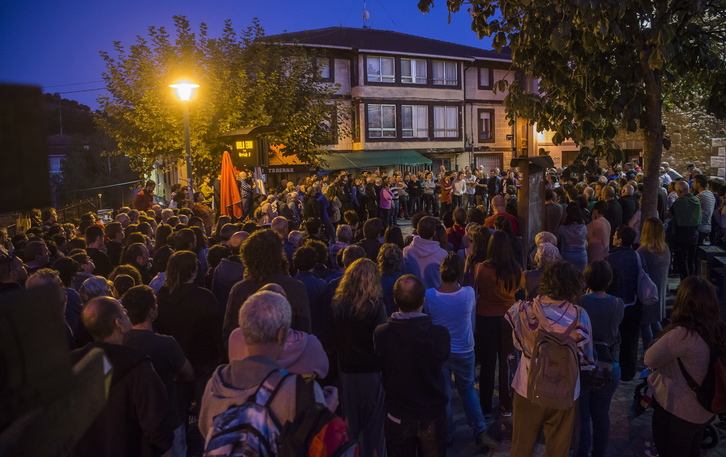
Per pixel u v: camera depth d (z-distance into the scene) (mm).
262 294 2170
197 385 3998
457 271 4242
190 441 4508
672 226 8781
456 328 4238
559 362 3217
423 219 5328
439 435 3375
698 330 3293
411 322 3312
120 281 4160
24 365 645
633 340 5480
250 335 2084
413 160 30219
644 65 6680
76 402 728
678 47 6457
